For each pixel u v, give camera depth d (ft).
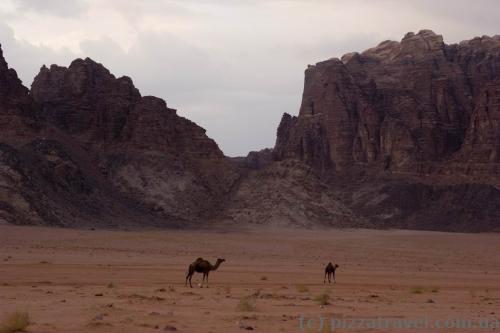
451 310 153.38
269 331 110.83
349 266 399.03
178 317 123.85
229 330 110.01
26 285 202.69
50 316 121.39
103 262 349.41
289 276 289.94
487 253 581.53
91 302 147.02
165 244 535.60
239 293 185.68
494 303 179.42
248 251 517.96
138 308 137.49
